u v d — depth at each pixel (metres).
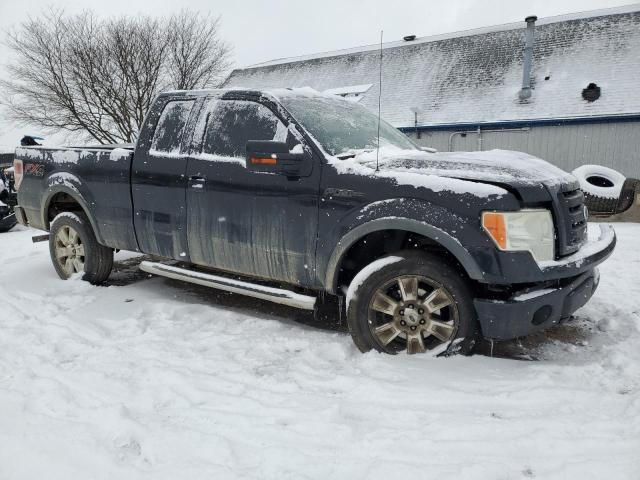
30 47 21.83
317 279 3.50
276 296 3.70
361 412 2.63
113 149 4.73
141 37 22.31
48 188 5.05
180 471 2.14
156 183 4.22
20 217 5.56
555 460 2.18
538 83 18.28
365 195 3.23
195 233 4.03
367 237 3.46
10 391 2.79
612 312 4.13
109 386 2.91
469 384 2.88
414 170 3.24
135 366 3.20
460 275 3.15
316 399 2.78
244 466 2.19
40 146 5.36
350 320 3.35
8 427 2.43
